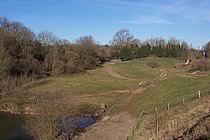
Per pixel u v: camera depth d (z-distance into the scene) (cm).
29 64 10738
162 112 4653
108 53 17975
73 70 12112
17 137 5003
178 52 18300
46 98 4994
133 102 6912
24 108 6975
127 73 12862
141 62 16275
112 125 5309
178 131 3309
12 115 6638
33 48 11725
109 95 8281
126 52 18688
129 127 5050
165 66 14762
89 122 5906
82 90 8981
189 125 3428
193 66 11700
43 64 11662
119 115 6031
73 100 7606
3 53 9525
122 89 9138
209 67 11238
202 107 4059
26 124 5453
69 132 4722
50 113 4503
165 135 3278
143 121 4472
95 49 15538
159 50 19075
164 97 6556
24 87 8238
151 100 6569
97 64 15238
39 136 4359
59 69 11819
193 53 16525
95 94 8469
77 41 18562
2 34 10669
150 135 3472
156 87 8094
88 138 4644
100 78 11375
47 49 12538
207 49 15300
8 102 7294
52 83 10006
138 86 9275
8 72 9206
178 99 5703
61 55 12619
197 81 7856
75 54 12938
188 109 4172
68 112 5034
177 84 7781
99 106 7081
